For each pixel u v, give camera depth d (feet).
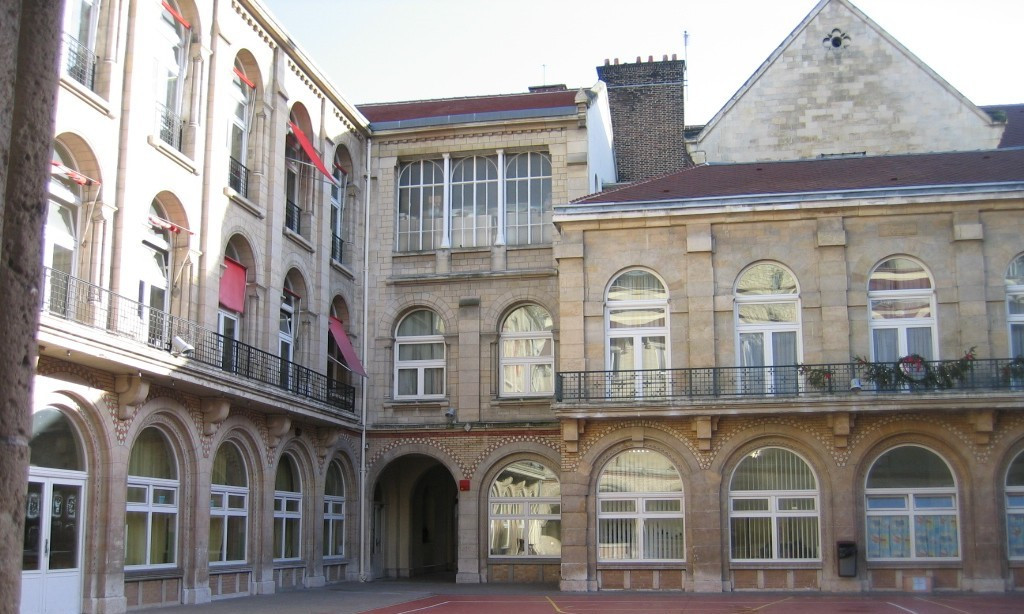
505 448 94.02
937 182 82.94
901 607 64.75
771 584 78.54
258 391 73.41
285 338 85.56
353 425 93.04
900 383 77.25
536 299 96.43
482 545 92.99
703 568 78.54
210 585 71.92
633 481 81.56
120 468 61.82
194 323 68.13
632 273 84.58
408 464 104.47
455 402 96.07
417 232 101.30
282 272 83.35
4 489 16.98
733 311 82.12
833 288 81.10
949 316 79.82
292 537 85.71
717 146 99.55
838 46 99.55
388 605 68.85
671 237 84.02
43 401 55.88
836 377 79.10
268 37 82.48
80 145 60.29
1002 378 77.20
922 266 81.20
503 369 96.73
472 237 100.22
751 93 99.96
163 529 67.72
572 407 80.43
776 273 82.64
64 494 58.39
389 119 107.45
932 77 97.66
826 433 79.00
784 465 79.97
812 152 98.12
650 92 125.39
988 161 89.30
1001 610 62.59
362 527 95.61
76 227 60.70
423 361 98.73
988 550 75.92
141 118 64.95
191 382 65.05
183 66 72.33
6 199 17.90
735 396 78.59
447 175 101.30
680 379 81.20
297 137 86.63
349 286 97.66
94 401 59.57
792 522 79.15
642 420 81.00
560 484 89.56
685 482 80.18
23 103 18.28
